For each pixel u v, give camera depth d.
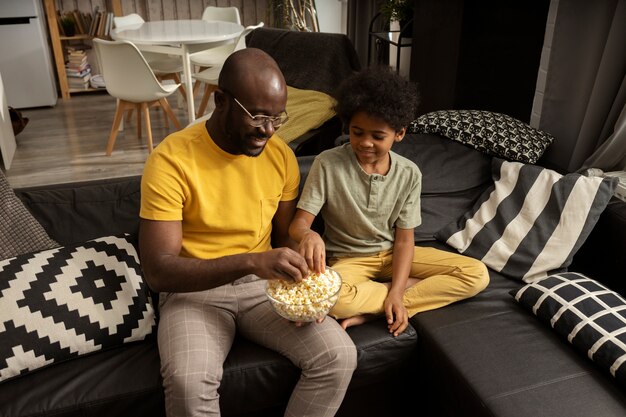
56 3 5.25
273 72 1.30
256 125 1.29
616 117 2.10
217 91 1.33
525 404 1.23
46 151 3.88
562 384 1.28
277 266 1.24
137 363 1.37
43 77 4.80
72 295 1.39
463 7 2.79
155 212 1.33
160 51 3.79
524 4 2.76
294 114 2.84
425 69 3.38
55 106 4.96
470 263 1.60
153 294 1.62
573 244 1.69
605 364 1.29
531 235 1.74
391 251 1.68
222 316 1.42
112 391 1.29
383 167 1.61
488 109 3.07
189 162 1.37
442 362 1.41
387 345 1.47
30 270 1.39
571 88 2.34
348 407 1.55
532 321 1.50
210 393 1.26
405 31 3.79
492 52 2.90
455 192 2.02
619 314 1.39
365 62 4.72
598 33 2.17
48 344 1.32
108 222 1.65
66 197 1.65
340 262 1.65
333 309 1.47
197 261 1.28
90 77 5.34
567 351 1.39
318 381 1.33
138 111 4.04
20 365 1.29
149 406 1.32
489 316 1.52
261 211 1.48
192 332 1.32
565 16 2.32
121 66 3.45
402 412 1.64
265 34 3.29
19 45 4.64
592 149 2.22
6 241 1.48
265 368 1.37
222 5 5.66
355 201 1.61
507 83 2.96
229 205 1.43
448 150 2.14
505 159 2.14
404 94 1.50
